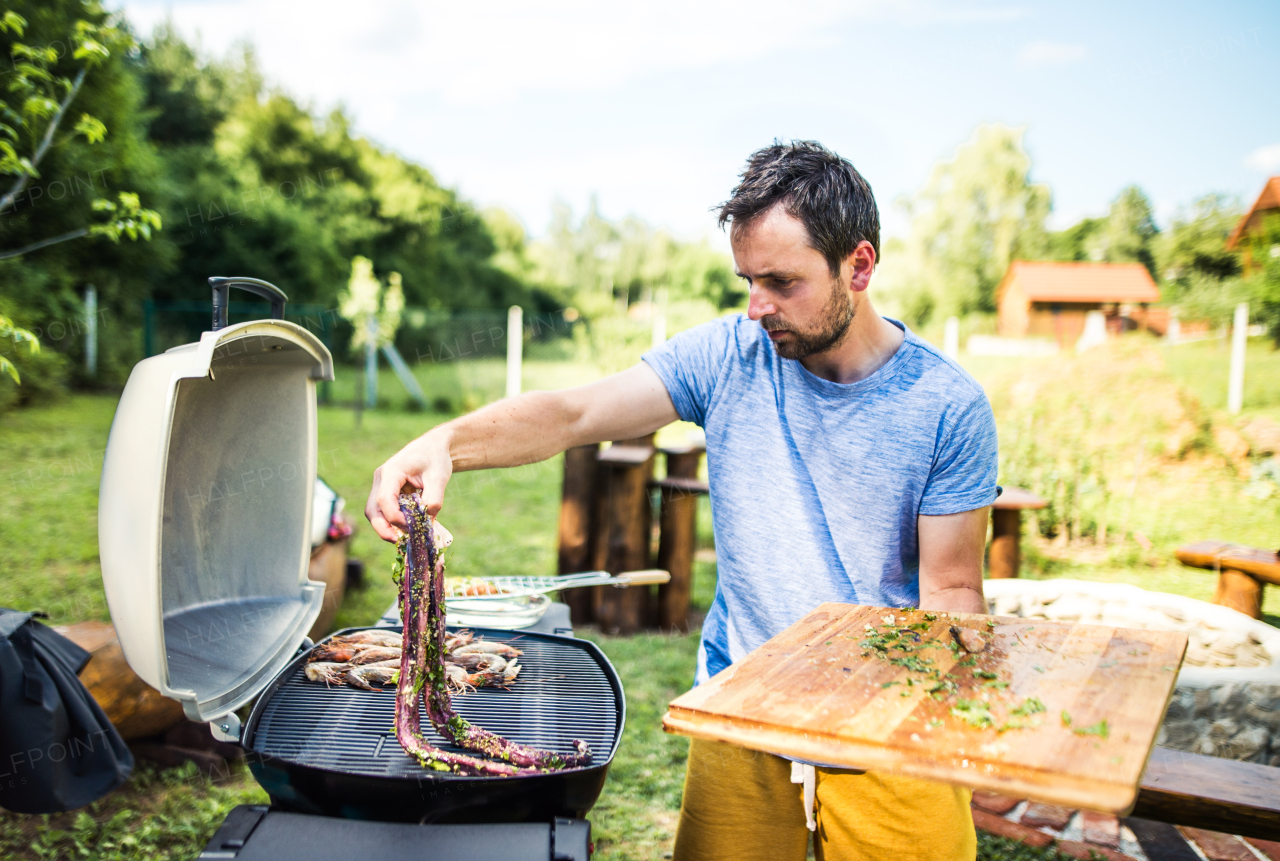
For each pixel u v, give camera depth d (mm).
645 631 4809
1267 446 7555
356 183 29250
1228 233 15344
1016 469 6969
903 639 1255
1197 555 3916
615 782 3102
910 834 1437
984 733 947
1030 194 23422
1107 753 888
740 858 1545
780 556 1520
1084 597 3742
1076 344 14930
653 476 4926
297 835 1194
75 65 10164
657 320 15406
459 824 1306
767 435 1531
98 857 2490
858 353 1468
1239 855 2656
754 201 1312
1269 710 2807
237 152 25328
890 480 1441
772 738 990
